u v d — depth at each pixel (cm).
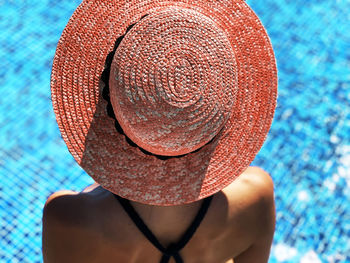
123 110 142
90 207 166
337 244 436
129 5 159
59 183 451
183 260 181
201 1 167
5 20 574
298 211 457
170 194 160
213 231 179
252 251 205
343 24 620
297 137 507
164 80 142
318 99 542
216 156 166
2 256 397
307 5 637
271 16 625
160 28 142
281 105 534
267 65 170
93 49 157
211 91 147
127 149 156
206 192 163
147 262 175
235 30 169
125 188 157
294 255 428
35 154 468
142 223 165
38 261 401
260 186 189
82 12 156
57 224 165
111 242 167
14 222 417
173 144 149
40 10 589
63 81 156
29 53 548
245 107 169
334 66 578
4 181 443
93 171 156
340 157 493
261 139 171
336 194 470
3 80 520
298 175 482
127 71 140
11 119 491
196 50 144
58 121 155
